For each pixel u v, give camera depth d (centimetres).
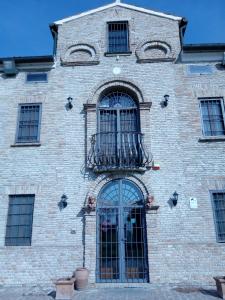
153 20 1305
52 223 1070
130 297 834
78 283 944
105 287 962
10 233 1079
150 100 1188
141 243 1048
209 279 984
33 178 1122
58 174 1121
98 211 1087
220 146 1125
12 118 1205
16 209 1102
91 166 1111
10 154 1155
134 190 1100
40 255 1039
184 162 1111
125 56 1255
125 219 1075
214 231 1034
